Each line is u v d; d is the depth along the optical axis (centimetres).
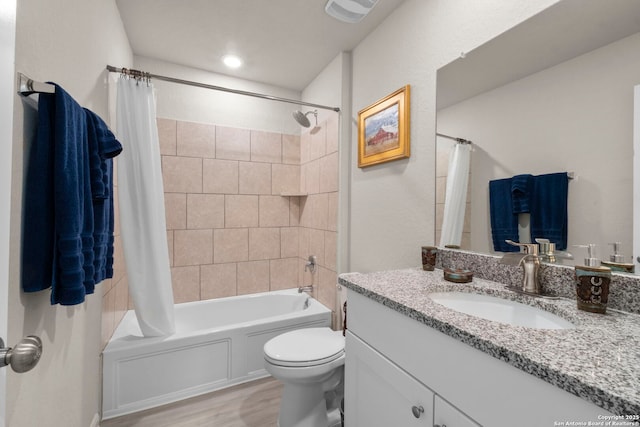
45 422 90
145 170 175
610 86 86
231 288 267
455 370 72
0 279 50
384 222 183
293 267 293
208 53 228
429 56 150
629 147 83
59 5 98
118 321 198
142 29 198
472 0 128
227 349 194
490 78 120
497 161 118
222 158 263
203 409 172
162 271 183
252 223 276
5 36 50
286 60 237
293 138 292
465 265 130
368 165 196
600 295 80
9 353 49
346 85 221
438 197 145
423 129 154
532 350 58
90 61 131
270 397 184
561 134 98
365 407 107
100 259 113
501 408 61
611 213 86
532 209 106
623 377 48
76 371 118
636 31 82
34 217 78
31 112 80
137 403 170
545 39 102
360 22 187
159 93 239
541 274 101
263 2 171
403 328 89
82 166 95
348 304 119
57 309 99
